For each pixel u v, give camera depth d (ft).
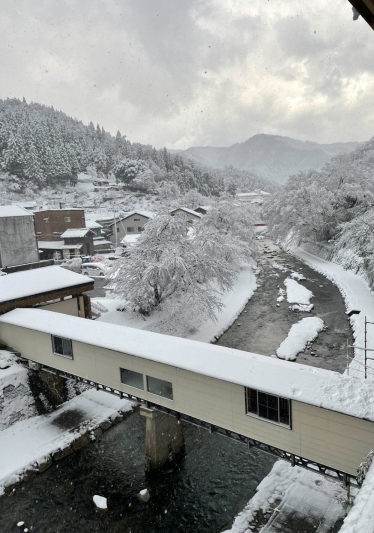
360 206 140.26
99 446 46.88
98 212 275.80
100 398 56.59
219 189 457.27
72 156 358.02
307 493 36.83
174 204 293.84
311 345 69.31
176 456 44.27
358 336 68.85
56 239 175.11
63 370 49.19
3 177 302.86
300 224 152.46
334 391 30.04
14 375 50.88
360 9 7.07
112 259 155.12
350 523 16.28
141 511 36.78
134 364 41.16
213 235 97.25
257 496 37.27
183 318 78.59
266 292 106.73
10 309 57.93
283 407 31.68
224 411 35.19
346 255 122.72
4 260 123.03
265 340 73.26
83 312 68.64
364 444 27.96
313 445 30.42
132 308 79.10
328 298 96.07
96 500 37.73
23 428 49.01
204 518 35.60
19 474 40.91
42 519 36.17
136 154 426.51
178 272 73.87
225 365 35.53
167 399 39.22
